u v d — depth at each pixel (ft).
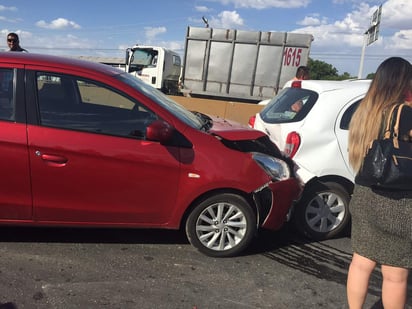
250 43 49.73
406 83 7.83
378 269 12.22
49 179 11.27
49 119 11.28
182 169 11.66
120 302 9.98
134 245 13.05
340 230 14.53
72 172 11.27
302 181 13.37
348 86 14.44
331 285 11.45
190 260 12.33
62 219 11.73
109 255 12.30
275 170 12.32
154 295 10.38
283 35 48.75
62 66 11.57
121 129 11.55
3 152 10.99
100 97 11.60
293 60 49.08
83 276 11.04
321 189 14.12
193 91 52.16
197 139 11.80
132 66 57.00
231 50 50.37
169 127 11.37
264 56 49.70
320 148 13.85
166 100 13.12
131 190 11.62
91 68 11.93
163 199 11.84
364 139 8.00
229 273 11.74
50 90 11.41
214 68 51.16
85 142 11.23
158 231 14.16
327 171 13.83
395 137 7.56
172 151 11.60
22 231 13.44
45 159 11.12
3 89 11.26
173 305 10.02
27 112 11.19
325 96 14.08
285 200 12.42
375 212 7.93
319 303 10.53
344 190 14.21
